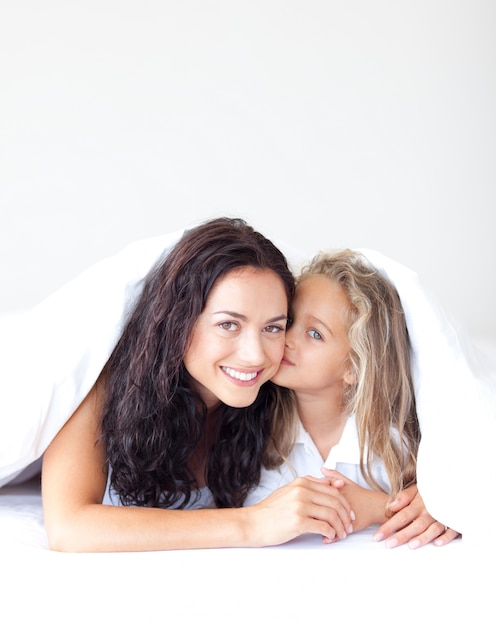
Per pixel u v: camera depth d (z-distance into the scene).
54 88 2.71
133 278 1.16
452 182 2.84
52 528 1.00
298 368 1.18
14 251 2.75
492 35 2.80
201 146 2.76
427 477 1.03
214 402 1.21
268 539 0.98
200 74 2.74
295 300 1.19
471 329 2.89
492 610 0.79
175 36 2.72
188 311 1.07
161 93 2.73
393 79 2.79
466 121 2.83
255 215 2.80
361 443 1.20
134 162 2.74
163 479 1.17
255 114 2.77
